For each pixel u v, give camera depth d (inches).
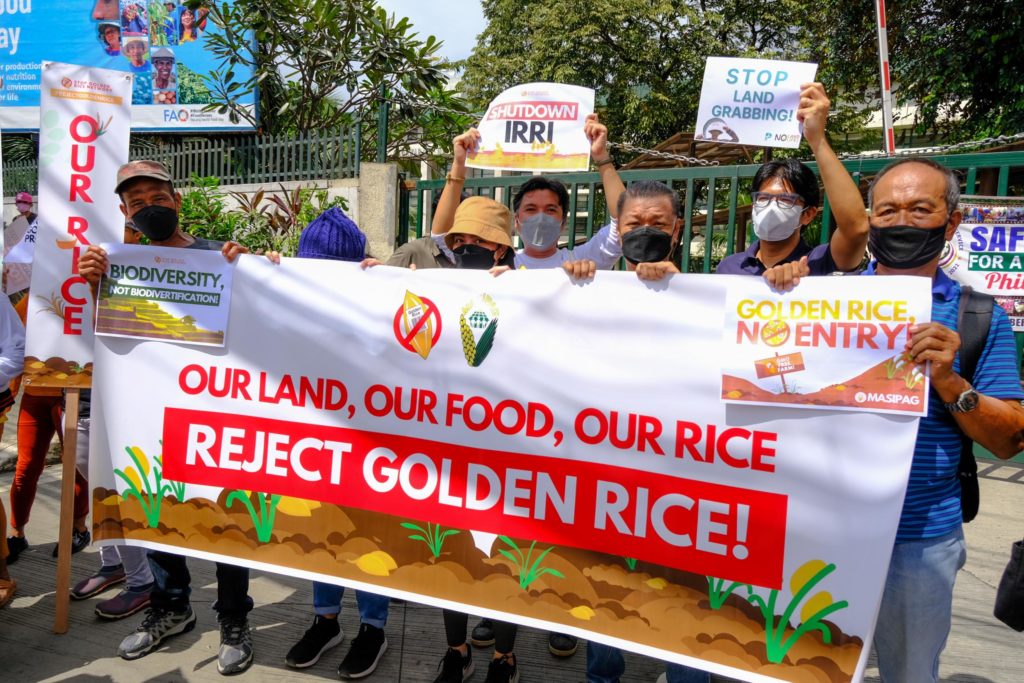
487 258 121.4
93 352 118.9
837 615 81.2
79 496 153.9
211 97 441.4
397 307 104.8
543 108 137.3
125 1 467.8
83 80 119.1
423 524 103.8
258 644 123.3
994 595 141.6
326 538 108.3
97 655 118.0
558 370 96.2
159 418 114.6
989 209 193.6
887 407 77.5
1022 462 212.7
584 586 95.6
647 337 91.6
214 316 112.3
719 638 88.4
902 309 77.0
